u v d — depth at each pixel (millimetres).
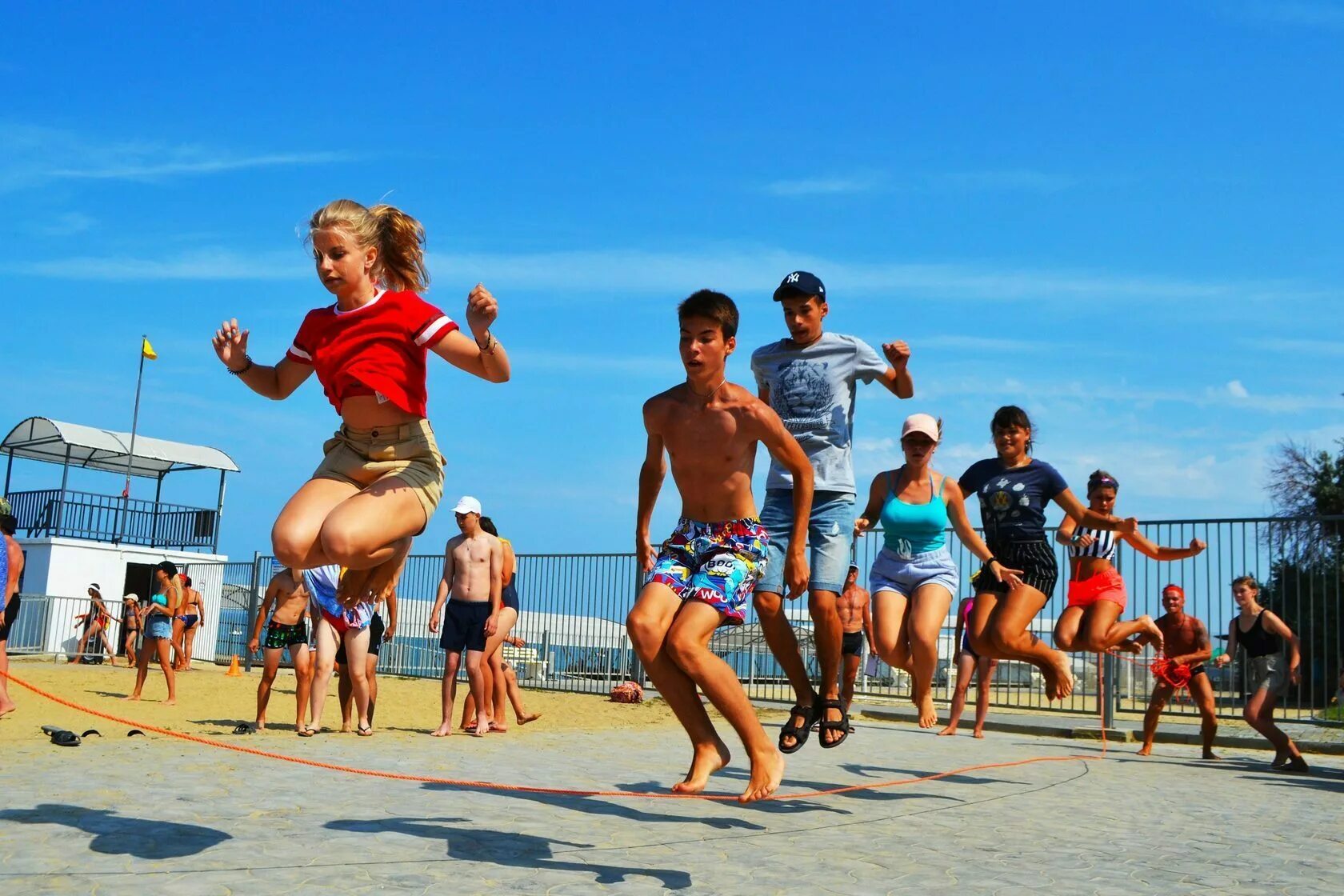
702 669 4891
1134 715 15641
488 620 11445
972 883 4977
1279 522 13484
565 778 8086
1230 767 10820
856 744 11484
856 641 9297
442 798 6809
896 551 7480
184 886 4371
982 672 13102
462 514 11594
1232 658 11523
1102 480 8680
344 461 4383
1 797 6207
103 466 34844
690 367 5184
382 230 4395
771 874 5031
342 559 4129
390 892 4383
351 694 11656
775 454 5289
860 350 6762
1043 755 11109
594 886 4633
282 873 4637
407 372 4301
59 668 23859
